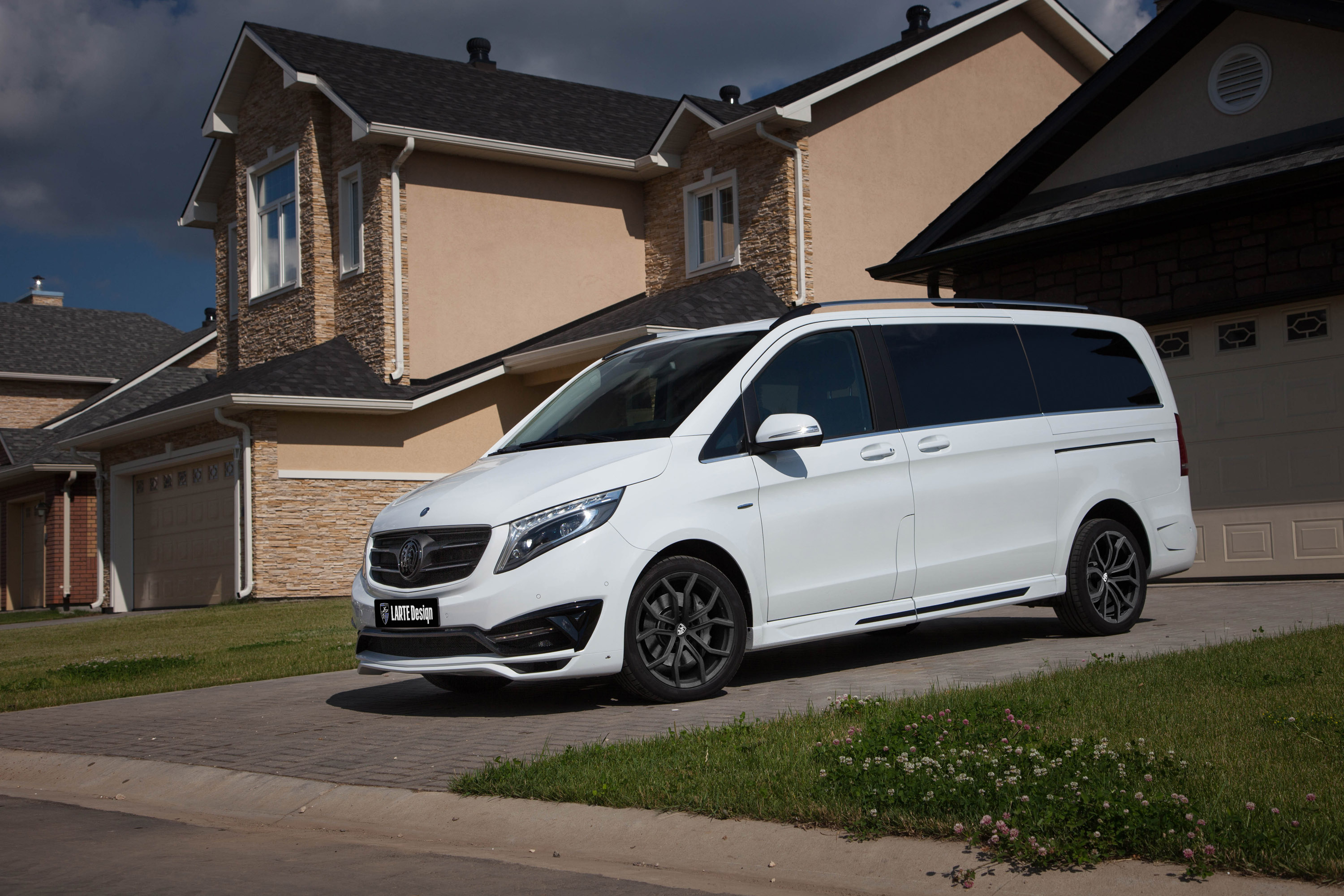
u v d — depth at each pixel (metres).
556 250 22.34
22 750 6.75
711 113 20.50
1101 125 13.73
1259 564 11.66
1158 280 12.40
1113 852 3.58
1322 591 10.05
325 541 19.64
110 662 10.37
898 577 7.30
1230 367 11.91
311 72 21.27
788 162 19.52
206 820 5.21
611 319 20.42
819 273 19.58
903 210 20.56
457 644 6.44
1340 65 11.68
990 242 13.31
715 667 6.69
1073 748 4.35
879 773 4.27
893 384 7.53
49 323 38.69
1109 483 8.30
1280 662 6.16
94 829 5.05
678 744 5.15
